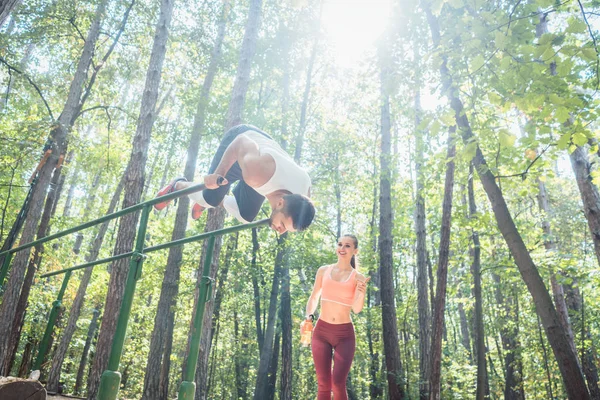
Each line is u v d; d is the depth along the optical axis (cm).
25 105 1378
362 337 1823
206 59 1675
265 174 234
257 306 1738
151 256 1881
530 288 544
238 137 253
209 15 1584
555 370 1620
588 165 950
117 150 1709
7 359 1004
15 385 279
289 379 1472
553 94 356
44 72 1510
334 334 373
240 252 1570
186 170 1441
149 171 2409
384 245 1400
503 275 1139
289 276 1577
